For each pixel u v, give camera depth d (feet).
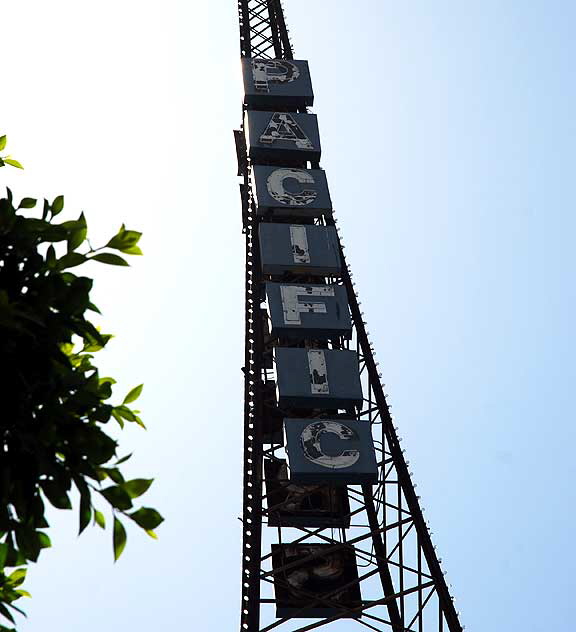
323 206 184.85
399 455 150.00
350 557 148.05
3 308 29.01
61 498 30.17
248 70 209.05
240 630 137.49
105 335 35.09
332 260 174.81
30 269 31.68
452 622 133.49
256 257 182.70
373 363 161.79
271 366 169.07
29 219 32.14
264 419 164.25
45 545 31.37
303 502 155.22
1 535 30.35
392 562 140.56
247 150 197.16
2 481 29.63
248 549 143.95
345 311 166.71
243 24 233.96
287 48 226.79
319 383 156.04
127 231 32.68
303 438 149.48
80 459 30.55
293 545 148.36
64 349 34.81
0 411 29.73
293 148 195.42
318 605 141.90
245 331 173.06
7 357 30.14
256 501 148.77
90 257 32.37
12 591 37.40
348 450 148.87
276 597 143.33
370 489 156.35
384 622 138.10
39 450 29.73
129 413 34.37
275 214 185.06
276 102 206.28
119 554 29.86
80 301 31.32
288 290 168.14
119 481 30.73
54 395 30.66
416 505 144.36
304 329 164.45
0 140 42.14
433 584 137.49
